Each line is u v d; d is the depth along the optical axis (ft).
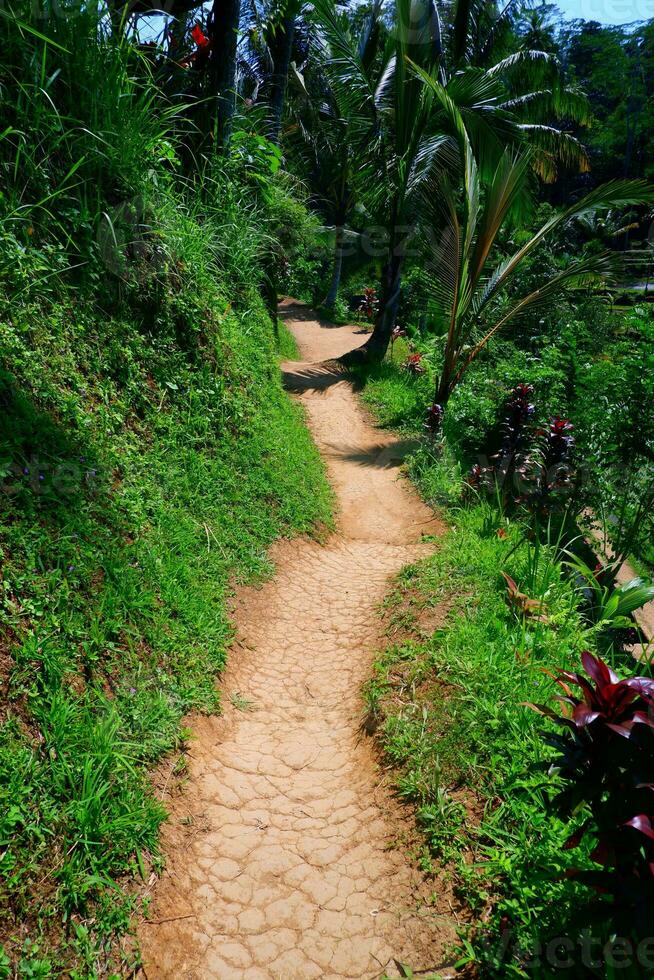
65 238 13.50
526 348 44.83
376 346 45.03
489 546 17.34
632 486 20.56
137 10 19.47
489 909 7.90
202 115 22.58
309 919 8.10
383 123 41.81
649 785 6.01
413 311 61.67
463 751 9.96
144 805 8.63
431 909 8.12
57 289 12.94
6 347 10.91
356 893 8.47
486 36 47.32
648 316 23.21
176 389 16.28
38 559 9.39
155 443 14.66
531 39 54.49
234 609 14.03
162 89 21.07
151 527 12.84
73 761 8.03
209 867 8.63
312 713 12.03
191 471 15.52
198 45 22.68
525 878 7.88
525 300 29.25
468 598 14.24
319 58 50.85
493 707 10.36
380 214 43.52
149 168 16.76
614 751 6.58
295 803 9.88
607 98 146.92
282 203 31.14
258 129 30.78
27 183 12.80
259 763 10.59
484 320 36.91
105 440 12.70
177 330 17.11
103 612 10.13
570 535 22.18
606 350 36.47
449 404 31.78
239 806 9.66
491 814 8.93
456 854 8.59
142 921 7.58
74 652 9.16
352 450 28.99
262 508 17.93
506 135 39.34
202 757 10.27
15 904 6.61
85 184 13.91
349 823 9.56
